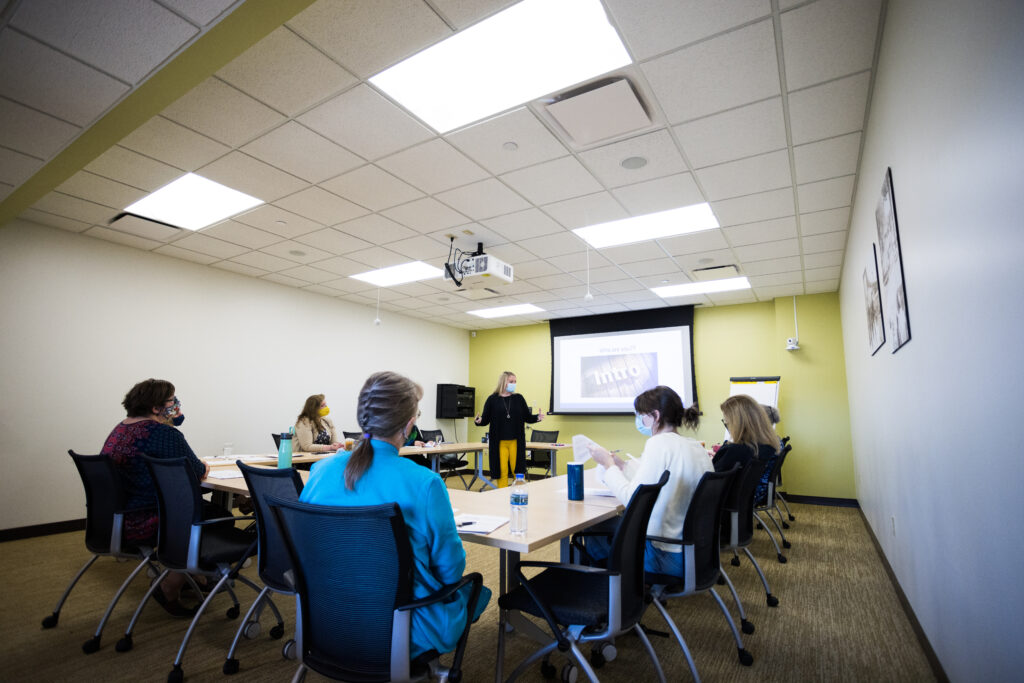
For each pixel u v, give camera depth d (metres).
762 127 2.78
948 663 1.73
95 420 4.53
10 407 4.07
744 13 2.00
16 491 4.08
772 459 3.13
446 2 1.96
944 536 1.70
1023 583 1.02
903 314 2.07
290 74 2.37
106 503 2.30
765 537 4.28
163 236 4.55
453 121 2.74
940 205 1.44
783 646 2.21
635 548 1.60
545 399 8.45
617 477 2.13
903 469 2.48
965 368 1.33
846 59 2.25
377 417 1.32
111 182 3.47
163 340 5.06
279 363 6.14
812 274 5.59
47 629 2.32
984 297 1.15
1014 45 0.89
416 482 1.26
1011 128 0.92
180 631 2.32
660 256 5.03
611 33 2.12
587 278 5.85
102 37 2.00
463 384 9.19
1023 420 0.97
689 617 2.55
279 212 3.99
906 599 2.54
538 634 1.70
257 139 2.92
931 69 1.43
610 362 7.76
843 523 4.86
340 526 1.17
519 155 3.09
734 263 5.23
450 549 1.28
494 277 4.62
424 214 4.02
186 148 3.02
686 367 7.14
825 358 6.26
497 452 5.10
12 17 1.88
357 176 3.37
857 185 3.41
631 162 3.17
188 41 2.03
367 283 6.20
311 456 3.95
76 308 4.47
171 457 2.43
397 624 1.15
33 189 3.28
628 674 1.97
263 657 2.08
